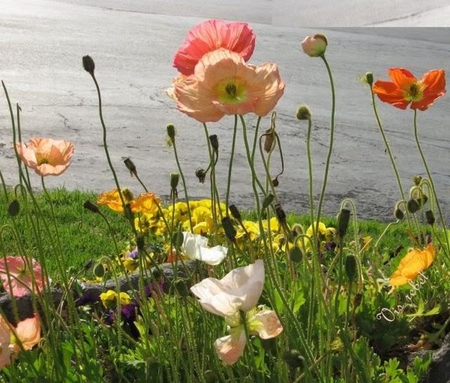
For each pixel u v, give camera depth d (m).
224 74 1.03
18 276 1.21
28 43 6.96
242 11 10.20
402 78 1.42
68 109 4.92
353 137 4.79
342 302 1.31
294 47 7.90
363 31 9.12
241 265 1.36
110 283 1.50
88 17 8.86
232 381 1.11
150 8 9.99
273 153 4.29
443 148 4.71
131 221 1.17
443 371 1.26
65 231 2.56
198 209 1.58
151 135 4.45
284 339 1.14
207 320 1.20
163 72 6.30
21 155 1.13
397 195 3.75
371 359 1.21
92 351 1.24
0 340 1.01
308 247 1.53
